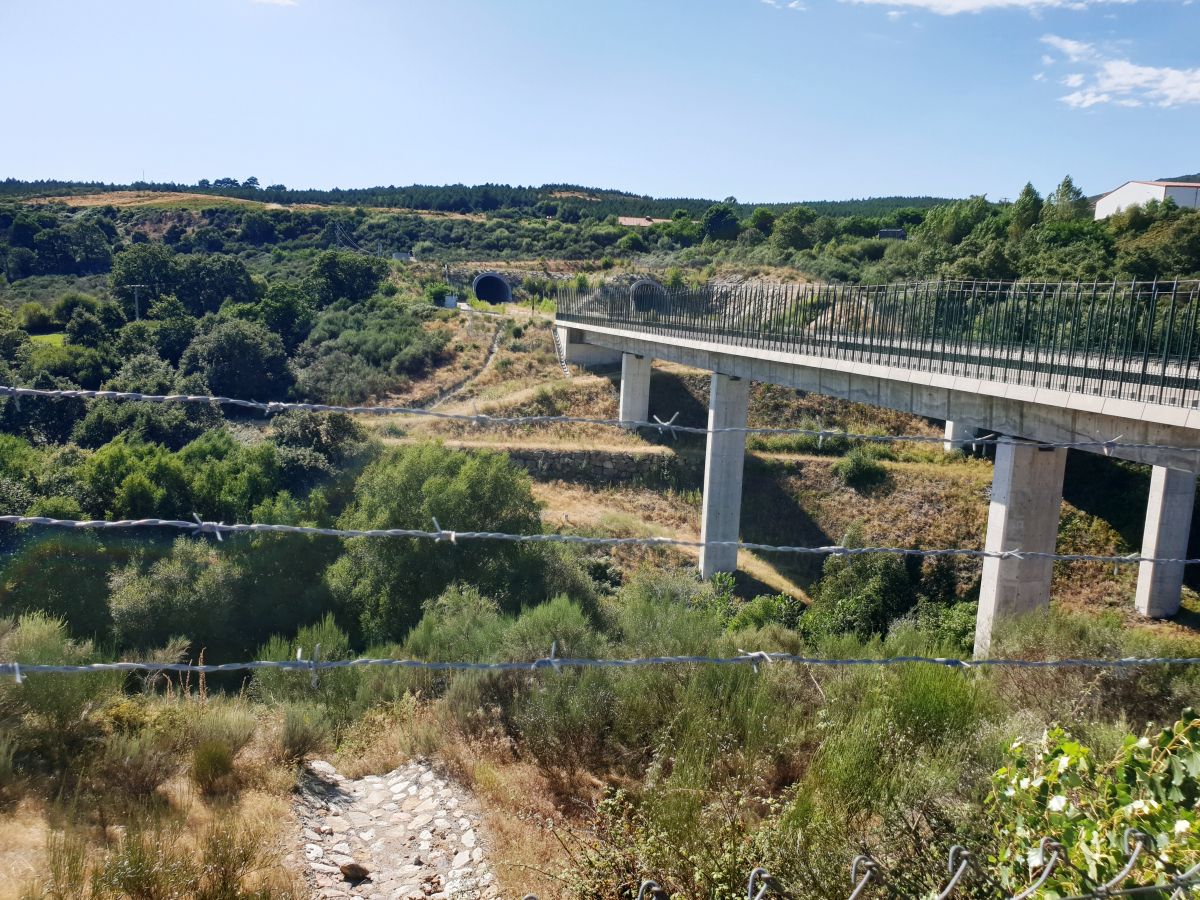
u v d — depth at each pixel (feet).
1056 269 171.63
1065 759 13.64
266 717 34.60
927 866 17.17
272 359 186.39
